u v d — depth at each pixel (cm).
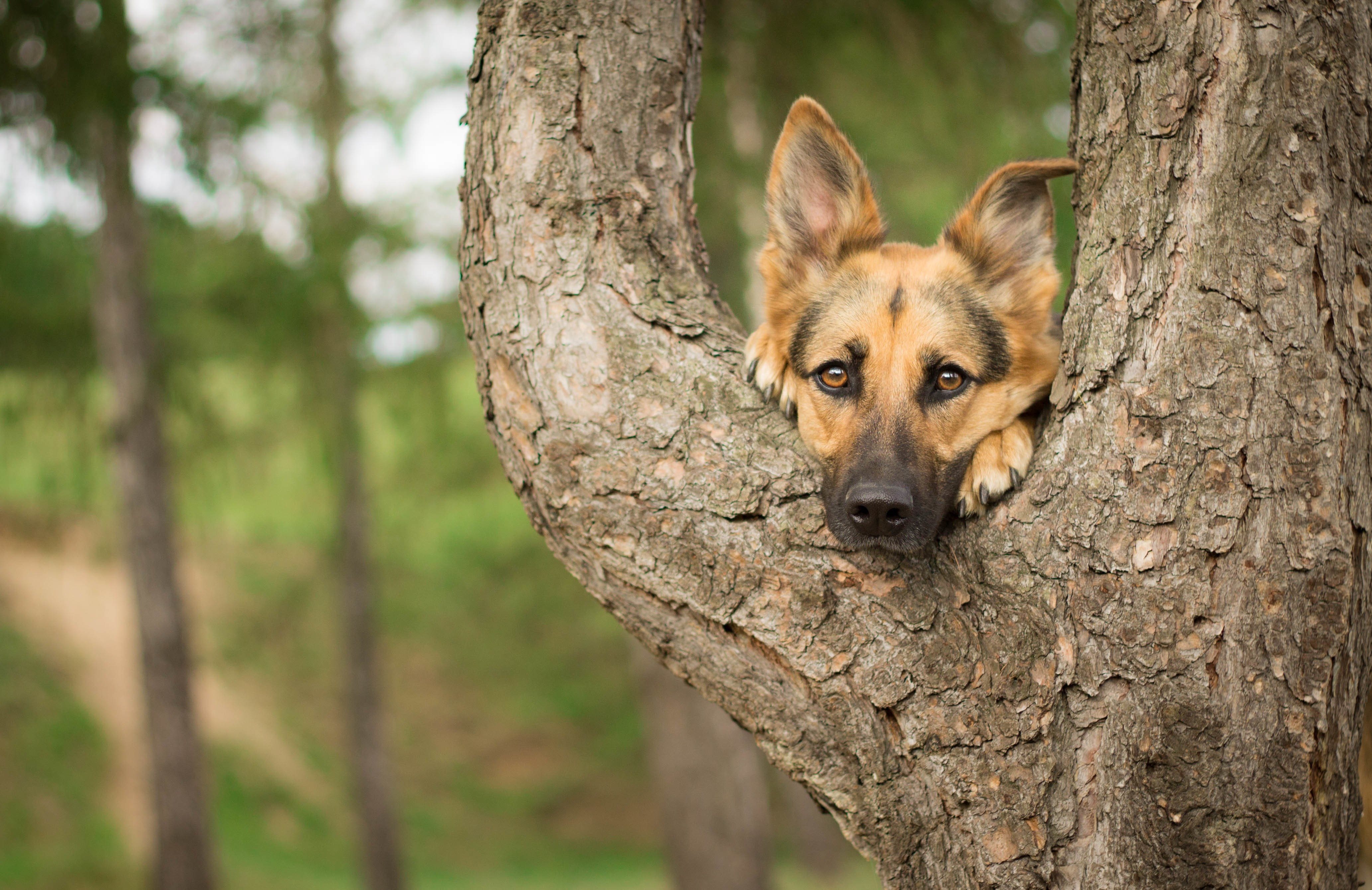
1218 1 232
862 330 351
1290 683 225
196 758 1044
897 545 262
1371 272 231
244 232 881
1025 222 370
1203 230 235
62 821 1528
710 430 270
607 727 2311
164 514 1025
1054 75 622
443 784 2109
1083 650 241
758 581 256
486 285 286
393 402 1030
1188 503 232
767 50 646
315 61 905
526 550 1413
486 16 294
